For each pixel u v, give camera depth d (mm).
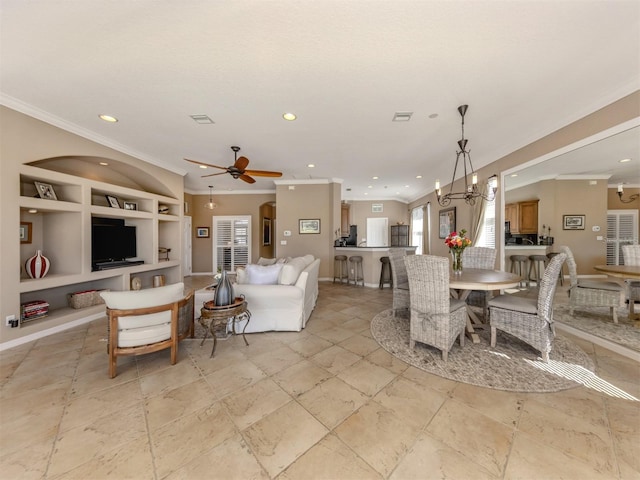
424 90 2359
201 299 3277
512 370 2121
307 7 1492
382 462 1276
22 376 2076
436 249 6574
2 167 2561
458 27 1629
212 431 1486
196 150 4047
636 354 2277
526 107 2656
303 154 4246
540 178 3291
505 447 1354
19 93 2455
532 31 1655
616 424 1504
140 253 4629
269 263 5207
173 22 1604
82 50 1860
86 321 3404
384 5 1477
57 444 1387
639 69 2045
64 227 3414
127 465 1264
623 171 2561
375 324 3270
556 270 2217
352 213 8867
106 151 3643
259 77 2178
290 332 3021
